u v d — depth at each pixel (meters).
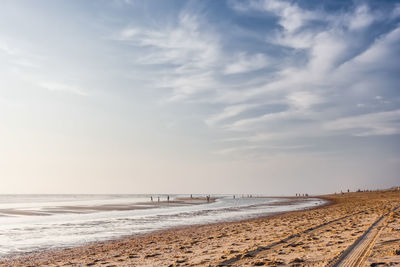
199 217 33.72
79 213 40.62
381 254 8.32
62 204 68.62
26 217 34.88
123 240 18.56
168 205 62.25
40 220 31.41
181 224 26.94
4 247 16.78
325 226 16.78
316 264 7.87
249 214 36.62
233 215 35.66
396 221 15.83
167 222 28.80
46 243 17.94
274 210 43.75
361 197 71.81
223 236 16.31
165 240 17.11
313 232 14.56
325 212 29.77
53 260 13.12
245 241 13.52
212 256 10.47
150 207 54.72
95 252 14.53
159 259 10.91
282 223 21.19
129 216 35.78
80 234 21.47
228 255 10.29
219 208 50.88
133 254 12.72
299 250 10.04
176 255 11.43
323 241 11.47
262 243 12.26
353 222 17.34
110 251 14.40
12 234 21.61
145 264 10.14
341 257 8.34
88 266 10.88
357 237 11.41
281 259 8.84
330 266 7.51
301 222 20.62
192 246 13.48
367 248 9.28
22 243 17.98
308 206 53.16
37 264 12.38
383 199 49.81
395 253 8.16
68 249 15.97
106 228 24.67
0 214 39.03
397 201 38.19
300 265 7.94
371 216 20.02
